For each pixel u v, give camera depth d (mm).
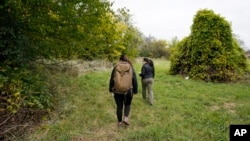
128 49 17047
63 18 6363
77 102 6809
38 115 5551
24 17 6211
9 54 5934
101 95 7781
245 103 7637
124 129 5352
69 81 8672
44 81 6590
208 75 11953
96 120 5711
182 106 7031
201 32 12430
